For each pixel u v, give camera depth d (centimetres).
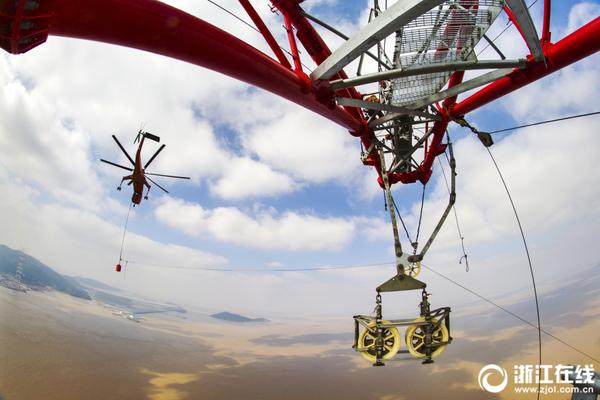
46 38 859
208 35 1080
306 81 1462
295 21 1605
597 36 1227
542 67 1408
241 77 1306
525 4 1078
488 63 1353
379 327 1206
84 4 838
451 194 1579
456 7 1161
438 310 1212
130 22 930
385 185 1623
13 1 720
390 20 1021
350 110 1939
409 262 1388
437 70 1344
